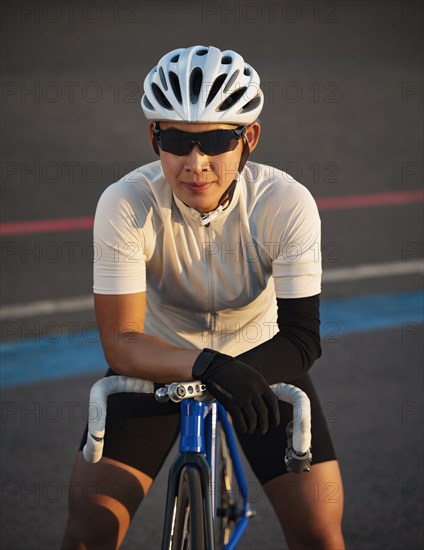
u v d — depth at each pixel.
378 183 19.41
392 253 15.58
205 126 5.09
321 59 29.62
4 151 21.48
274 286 6.02
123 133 22.91
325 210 17.75
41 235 16.44
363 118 24.12
